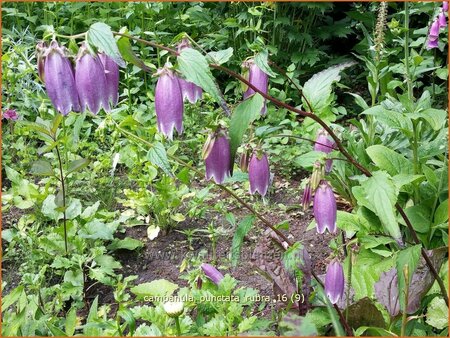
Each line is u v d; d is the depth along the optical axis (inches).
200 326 21.3
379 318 20.8
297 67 52.7
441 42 43.6
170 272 30.0
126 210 34.3
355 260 22.6
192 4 57.6
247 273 29.4
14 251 30.3
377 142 32.9
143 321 26.1
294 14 53.1
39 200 31.0
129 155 35.8
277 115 44.2
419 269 23.2
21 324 22.3
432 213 27.8
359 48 52.5
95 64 15.8
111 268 27.4
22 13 51.1
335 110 45.4
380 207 18.7
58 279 29.1
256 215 19.9
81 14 53.7
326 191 19.0
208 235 32.3
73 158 37.1
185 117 42.9
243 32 52.5
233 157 17.9
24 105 41.8
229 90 52.4
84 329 22.0
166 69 16.8
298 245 19.8
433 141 30.3
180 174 23.8
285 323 14.2
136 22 51.2
